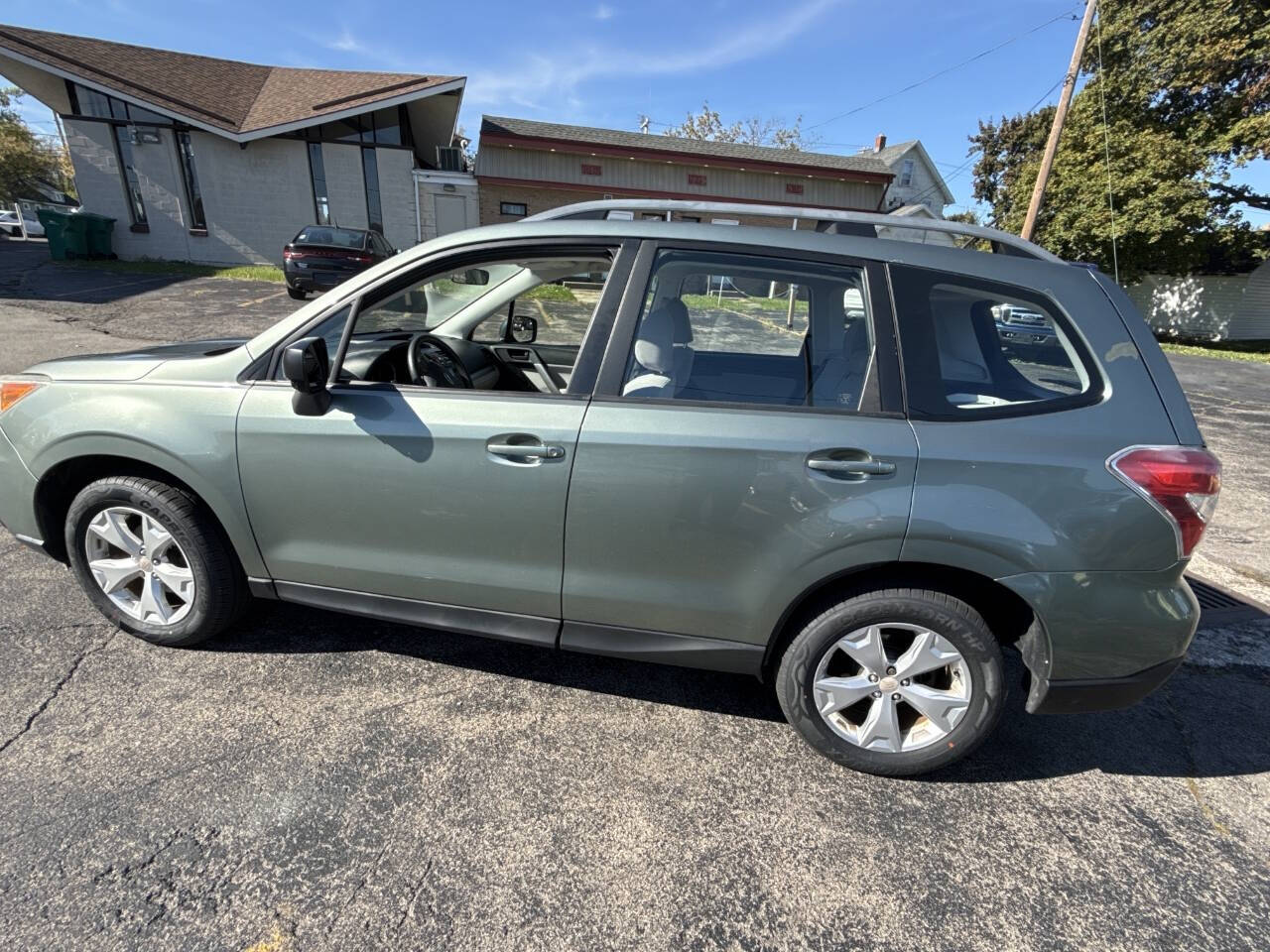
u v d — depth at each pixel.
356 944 1.62
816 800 2.18
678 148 23.98
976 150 29.59
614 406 2.15
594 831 2.00
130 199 16.70
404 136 17.89
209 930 1.63
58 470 2.59
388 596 2.45
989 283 2.13
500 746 2.32
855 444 2.03
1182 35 19.27
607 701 2.59
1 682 2.44
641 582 2.22
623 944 1.67
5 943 1.56
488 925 1.70
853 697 2.23
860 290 2.15
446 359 2.93
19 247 19.50
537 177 21.19
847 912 1.80
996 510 1.98
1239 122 19.02
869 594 2.15
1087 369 2.04
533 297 3.52
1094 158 20.95
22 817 1.90
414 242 18.55
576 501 2.16
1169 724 2.67
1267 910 1.87
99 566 2.64
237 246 17.41
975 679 2.15
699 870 1.90
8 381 2.63
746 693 2.70
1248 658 3.15
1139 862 2.02
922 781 2.29
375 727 2.36
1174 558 1.98
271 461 2.33
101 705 2.36
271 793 2.04
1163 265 21.03
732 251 2.20
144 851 1.82
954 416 2.05
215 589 2.56
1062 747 2.51
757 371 2.32
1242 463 6.70
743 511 2.09
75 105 15.86
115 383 2.48
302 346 2.14
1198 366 15.68
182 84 17.28
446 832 1.96
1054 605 1.99
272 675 2.59
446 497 2.24
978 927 1.78
